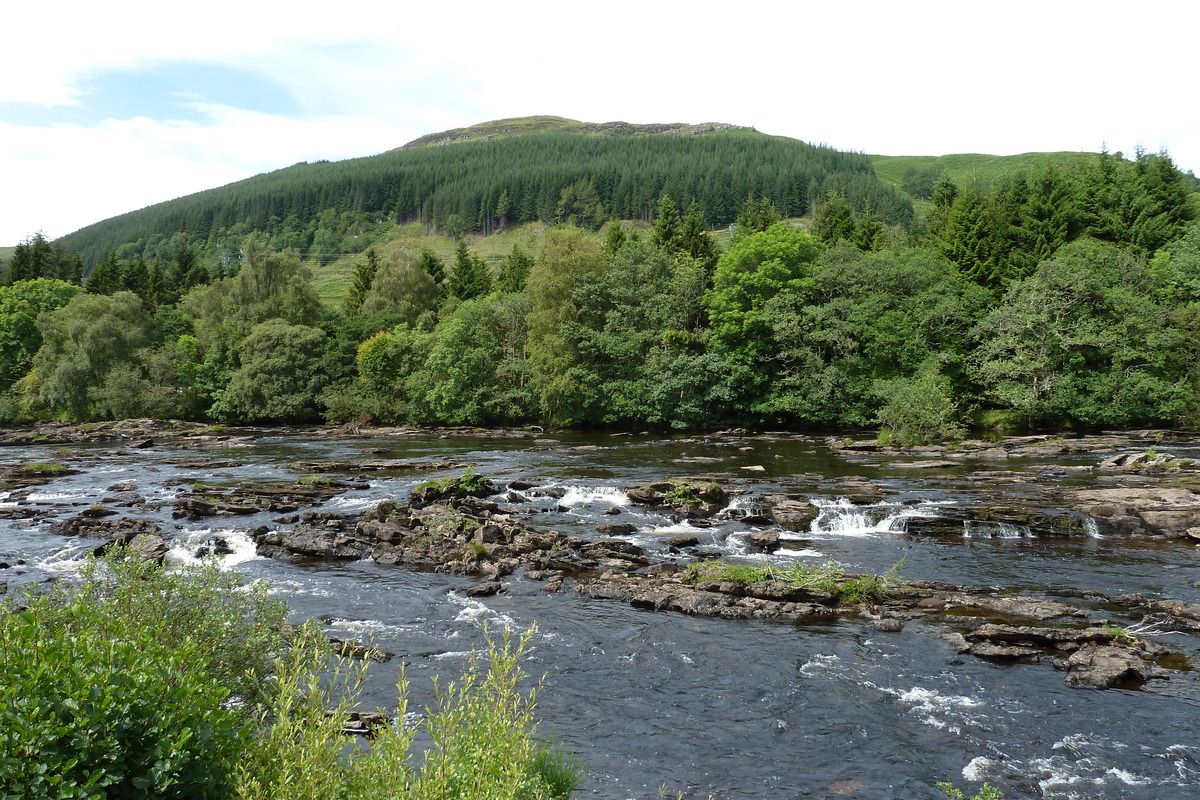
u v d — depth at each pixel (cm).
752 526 3294
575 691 1670
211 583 1216
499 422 8450
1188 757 1377
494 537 2938
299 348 9400
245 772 684
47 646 699
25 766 610
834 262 7350
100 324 9025
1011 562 2680
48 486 4438
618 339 7525
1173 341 6081
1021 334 6456
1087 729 1485
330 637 1967
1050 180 8994
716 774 1324
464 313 8562
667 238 9956
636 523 3353
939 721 1525
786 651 1898
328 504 3769
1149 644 1886
